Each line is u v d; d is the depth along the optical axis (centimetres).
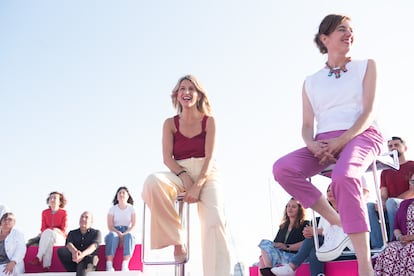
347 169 241
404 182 522
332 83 294
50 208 786
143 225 333
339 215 259
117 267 729
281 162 273
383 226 278
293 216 550
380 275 394
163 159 349
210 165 334
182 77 362
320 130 292
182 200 338
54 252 748
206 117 353
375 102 276
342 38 296
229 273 310
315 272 462
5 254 692
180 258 322
